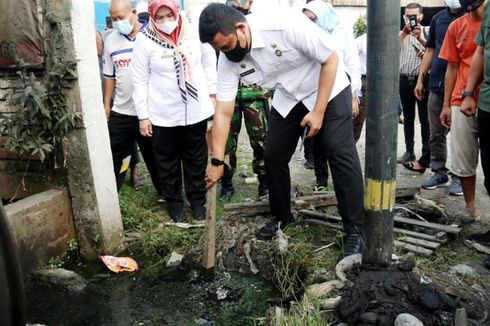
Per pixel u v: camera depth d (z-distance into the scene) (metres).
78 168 3.57
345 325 2.48
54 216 3.54
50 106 3.45
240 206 3.95
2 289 1.51
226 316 2.96
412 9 5.09
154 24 3.76
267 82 3.14
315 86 3.13
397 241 3.35
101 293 3.26
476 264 3.12
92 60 3.50
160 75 3.85
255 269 3.43
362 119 4.78
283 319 2.58
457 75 3.69
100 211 3.62
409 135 5.47
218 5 2.85
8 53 3.41
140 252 3.81
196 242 3.76
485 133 3.26
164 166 4.04
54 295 3.23
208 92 4.05
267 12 2.95
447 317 2.41
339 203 3.23
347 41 4.20
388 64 2.45
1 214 1.47
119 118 4.20
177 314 3.01
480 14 3.48
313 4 4.06
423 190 4.52
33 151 3.42
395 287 2.56
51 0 3.30
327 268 3.15
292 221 3.75
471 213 3.74
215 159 3.16
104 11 7.00
